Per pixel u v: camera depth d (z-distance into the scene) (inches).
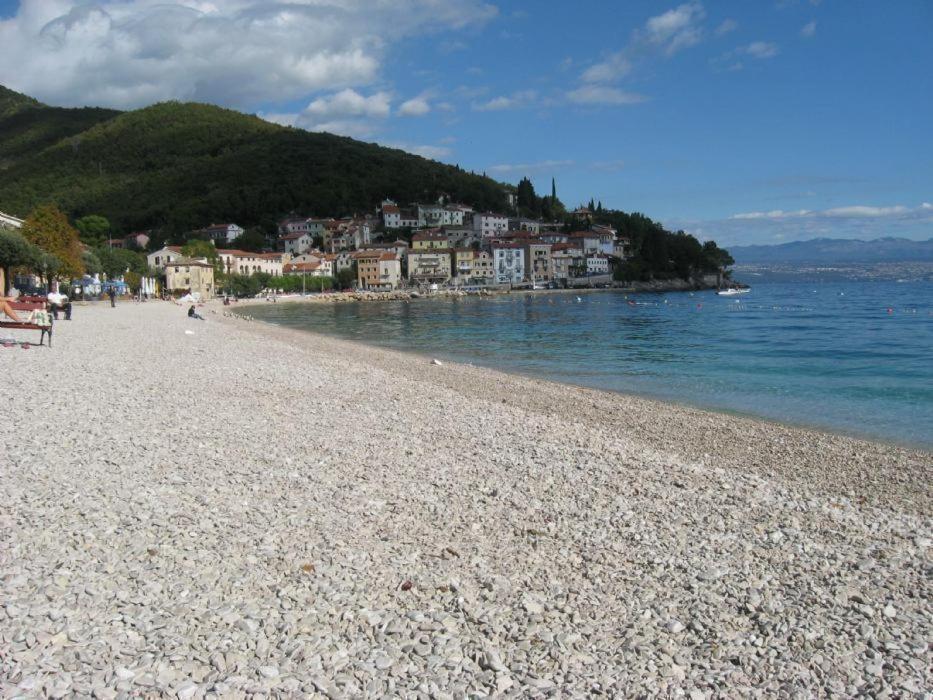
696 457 690.8
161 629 295.6
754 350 1882.4
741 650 306.3
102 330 1941.4
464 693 265.9
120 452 572.7
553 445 677.3
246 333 2260.1
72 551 366.0
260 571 358.3
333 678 270.7
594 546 417.1
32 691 248.2
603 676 282.7
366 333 2751.0
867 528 470.0
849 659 301.4
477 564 384.2
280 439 661.3
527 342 2236.7
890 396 1122.0
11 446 572.4
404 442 671.8
